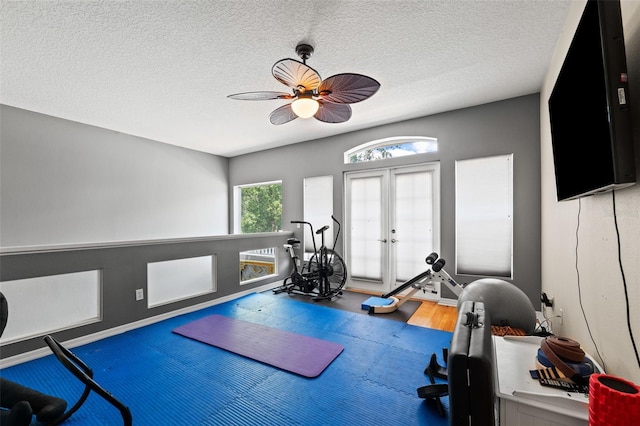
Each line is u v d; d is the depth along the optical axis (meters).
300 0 1.92
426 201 4.29
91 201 4.35
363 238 4.88
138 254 3.30
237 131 4.75
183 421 1.78
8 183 3.58
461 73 2.96
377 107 3.84
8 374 2.30
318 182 5.32
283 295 4.61
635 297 1.13
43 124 3.87
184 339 2.94
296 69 2.06
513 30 2.28
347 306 4.02
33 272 2.56
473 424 0.98
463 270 3.89
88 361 2.50
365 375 2.26
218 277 4.18
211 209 6.22
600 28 1.02
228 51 2.49
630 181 1.02
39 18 2.03
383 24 2.18
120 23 2.11
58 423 1.74
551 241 2.78
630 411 0.87
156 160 5.24
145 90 3.19
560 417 1.14
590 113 1.21
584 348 1.77
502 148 3.62
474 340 1.10
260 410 1.87
